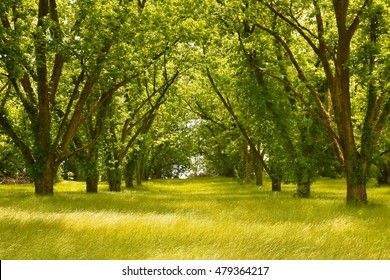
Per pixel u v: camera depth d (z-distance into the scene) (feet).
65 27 72.95
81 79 81.30
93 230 35.86
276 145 94.27
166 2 80.59
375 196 92.63
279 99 92.02
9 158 138.10
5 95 90.38
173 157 271.69
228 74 97.71
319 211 55.88
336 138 72.74
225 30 86.58
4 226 37.11
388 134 80.43
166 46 84.89
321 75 90.89
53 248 28.96
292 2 77.46
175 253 28.35
